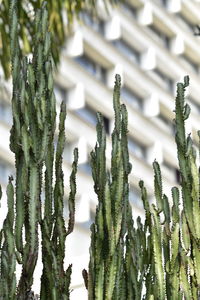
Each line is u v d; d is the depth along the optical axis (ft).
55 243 6.34
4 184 99.71
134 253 6.31
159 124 135.95
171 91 140.87
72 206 6.46
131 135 128.98
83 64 126.21
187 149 6.62
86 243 107.76
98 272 6.11
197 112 142.51
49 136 6.49
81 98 119.44
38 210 6.28
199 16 146.00
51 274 6.18
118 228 6.22
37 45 6.72
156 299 6.22
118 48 133.08
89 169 113.29
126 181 6.45
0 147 99.96
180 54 145.69
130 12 137.59
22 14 19.07
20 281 6.11
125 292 6.18
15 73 6.61
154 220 6.44
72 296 10.44
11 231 6.13
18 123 6.46
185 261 6.38
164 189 126.62
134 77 131.64
